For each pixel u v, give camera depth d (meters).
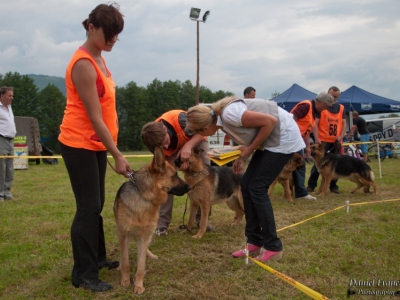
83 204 3.49
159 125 4.29
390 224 5.59
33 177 11.88
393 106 18.42
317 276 3.76
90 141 3.44
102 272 3.94
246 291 3.47
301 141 4.15
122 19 3.40
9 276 3.82
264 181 4.08
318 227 5.61
